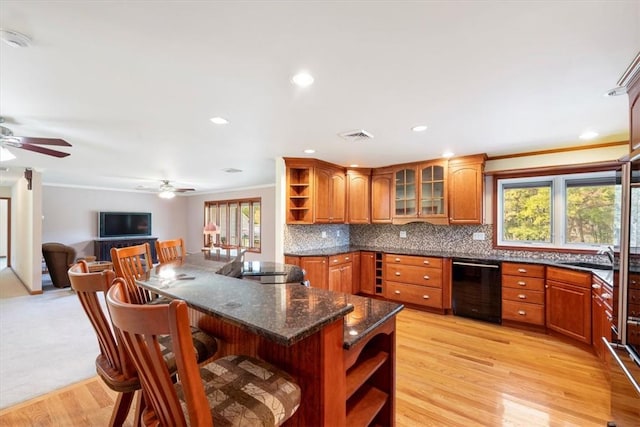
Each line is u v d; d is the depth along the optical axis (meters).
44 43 1.41
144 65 1.63
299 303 1.21
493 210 4.09
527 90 1.95
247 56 1.55
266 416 0.90
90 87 1.89
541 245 3.77
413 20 1.26
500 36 1.38
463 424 1.89
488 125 2.67
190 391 0.76
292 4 1.16
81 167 4.83
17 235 6.82
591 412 2.01
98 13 1.21
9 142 2.47
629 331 1.61
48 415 2.01
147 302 2.10
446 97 2.06
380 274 4.65
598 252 3.36
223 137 3.04
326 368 1.06
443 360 2.74
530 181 3.87
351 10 1.20
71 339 3.25
